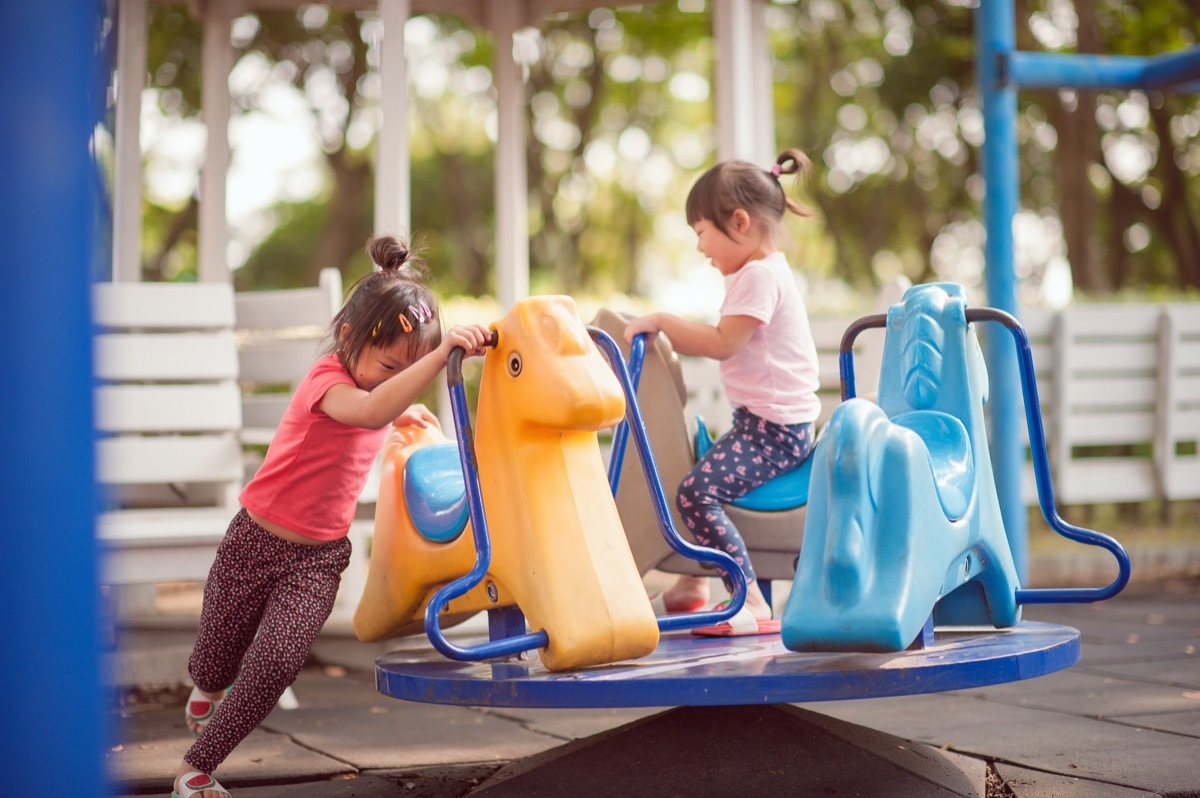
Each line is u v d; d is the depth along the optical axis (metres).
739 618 2.61
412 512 2.48
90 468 1.01
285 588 2.38
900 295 4.05
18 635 0.99
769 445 2.90
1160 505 7.91
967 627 2.55
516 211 5.32
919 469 2.05
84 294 1.01
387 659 2.41
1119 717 2.91
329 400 2.34
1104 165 13.76
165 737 3.03
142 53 4.67
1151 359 5.95
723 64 4.51
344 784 2.48
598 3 5.23
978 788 2.24
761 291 2.88
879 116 15.95
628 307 8.24
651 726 2.36
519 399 2.13
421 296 2.42
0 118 0.98
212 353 4.21
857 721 3.03
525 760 2.49
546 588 2.06
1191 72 4.82
